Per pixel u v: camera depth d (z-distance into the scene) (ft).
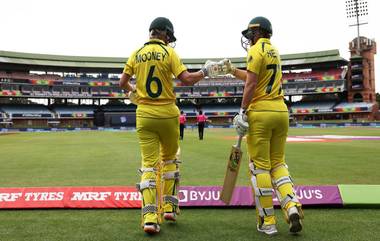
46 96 233.96
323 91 240.94
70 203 16.88
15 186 23.15
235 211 16.55
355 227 13.82
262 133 13.55
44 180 25.40
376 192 16.97
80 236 13.06
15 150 52.70
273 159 14.21
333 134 96.63
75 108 241.35
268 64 13.56
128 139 83.92
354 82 232.73
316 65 253.65
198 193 17.37
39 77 236.43
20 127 203.21
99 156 42.24
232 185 14.37
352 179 24.81
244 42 14.99
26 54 236.63
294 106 244.01
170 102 14.28
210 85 252.83
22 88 228.02
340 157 38.50
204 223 14.71
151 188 13.69
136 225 14.42
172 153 15.02
